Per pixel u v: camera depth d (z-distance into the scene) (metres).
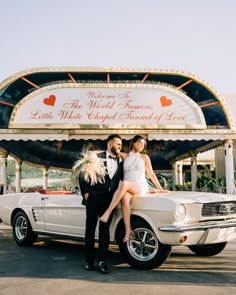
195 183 18.25
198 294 4.08
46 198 6.83
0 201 7.91
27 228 7.16
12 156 17.97
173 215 4.90
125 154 5.68
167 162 23.48
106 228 5.15
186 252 6.59
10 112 12.51
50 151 19.19
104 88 12.80
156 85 12.91
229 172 12.95
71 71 12.59
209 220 5.29
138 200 5.27
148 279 4.70
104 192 5.25
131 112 12.75
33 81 12.70
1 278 4.82
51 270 5.23
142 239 5.25
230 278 4.75
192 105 12.84
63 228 6.43
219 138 12.82
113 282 4.57
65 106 12.62
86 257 5.23
